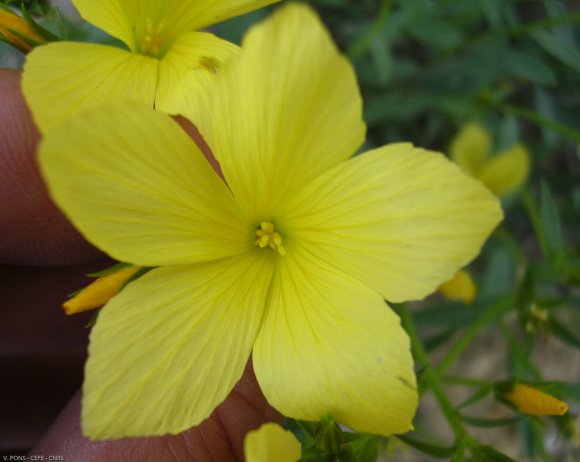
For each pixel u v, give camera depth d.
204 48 0.06
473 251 0.05
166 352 0.05
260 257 0.06
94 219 0.05
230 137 0.05
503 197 0.11
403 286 0.05
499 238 0.12
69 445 0.07
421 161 0.05
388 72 0.11
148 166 0.05
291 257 0.06
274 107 0.05
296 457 0.05
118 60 0.06
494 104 0.11
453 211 0.05
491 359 0.14
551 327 0.09
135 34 0.06
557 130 0.10
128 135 0.05
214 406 0.05
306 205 0.05
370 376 0.05
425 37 0.11
